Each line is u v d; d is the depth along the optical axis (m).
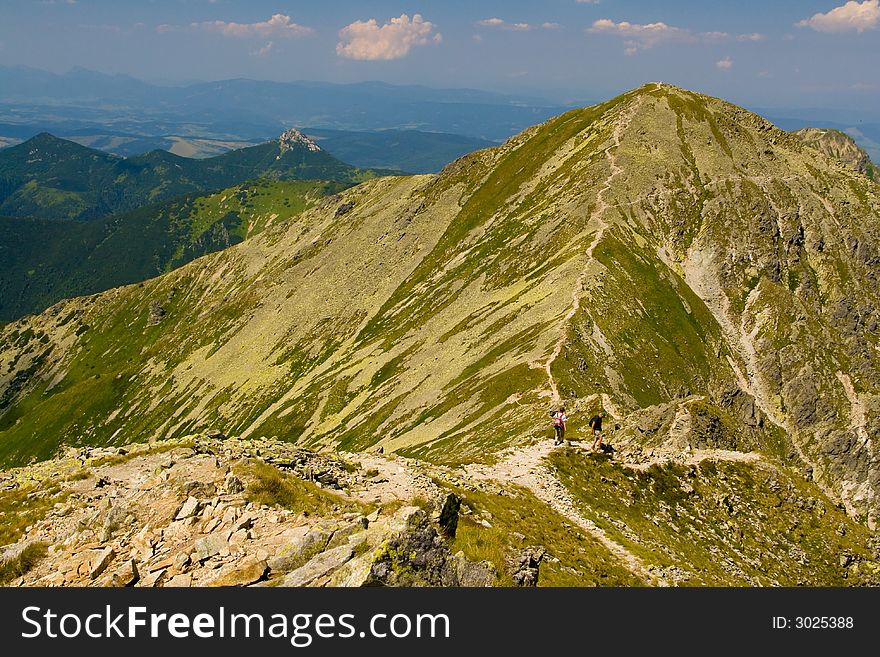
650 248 164.62
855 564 44.59
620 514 40.59
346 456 36.44
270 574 18.69
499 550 23.14
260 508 23.28
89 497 27.19
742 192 181.62
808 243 185.50
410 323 180.62
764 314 155.88
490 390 101.75
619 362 113.19
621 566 32.34
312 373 194.00
